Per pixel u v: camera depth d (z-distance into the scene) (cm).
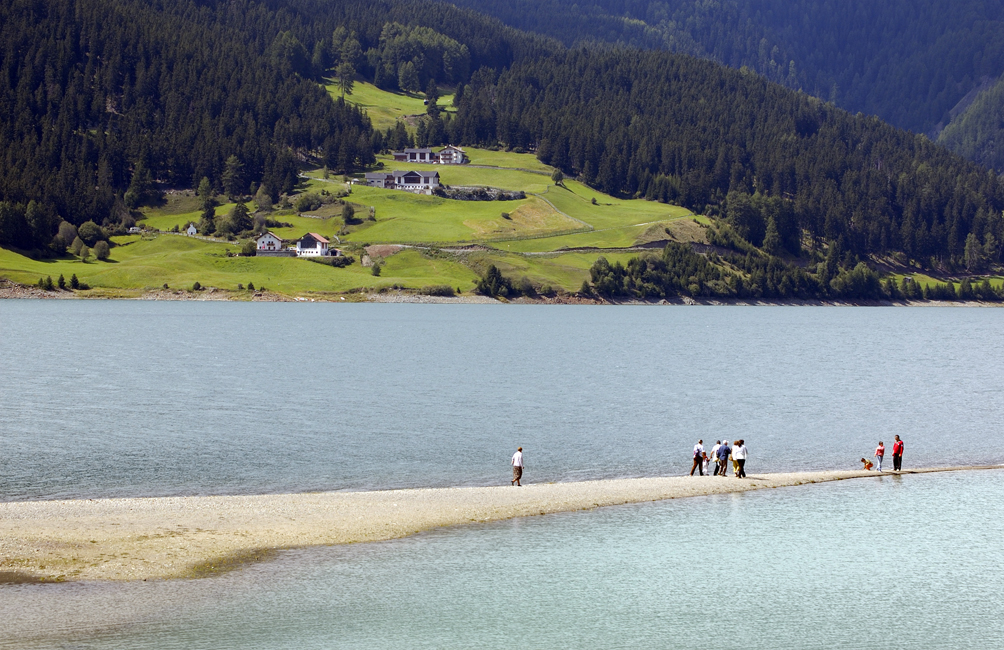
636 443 8794
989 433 9750
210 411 10281
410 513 5894
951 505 6569
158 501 5834
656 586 5019
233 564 4916
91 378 13038
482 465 7638
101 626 4203
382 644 4259
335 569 4969
